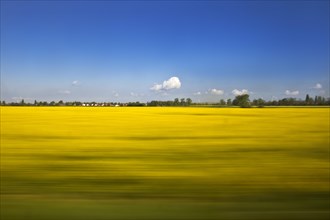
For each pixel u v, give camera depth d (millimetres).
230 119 28750
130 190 7352
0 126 21719
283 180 8359
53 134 17562
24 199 6547
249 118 29906
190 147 13758
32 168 9570
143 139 15961
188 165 10195
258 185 7863
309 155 12164
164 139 15992
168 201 6461
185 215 5594
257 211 5809
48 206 6043
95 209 5883
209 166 10070
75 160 10828
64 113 36875
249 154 12266
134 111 42781
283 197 6816
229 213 5699
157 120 27234
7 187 7543
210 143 14859
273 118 30375
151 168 9711
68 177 8516
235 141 15570
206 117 31391
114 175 8781
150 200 6516
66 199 6562
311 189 7496
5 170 9297
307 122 25938
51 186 7641
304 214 5633
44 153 12102
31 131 18906
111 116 32062
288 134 18312
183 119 28531
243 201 6496
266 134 18266
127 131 19141
